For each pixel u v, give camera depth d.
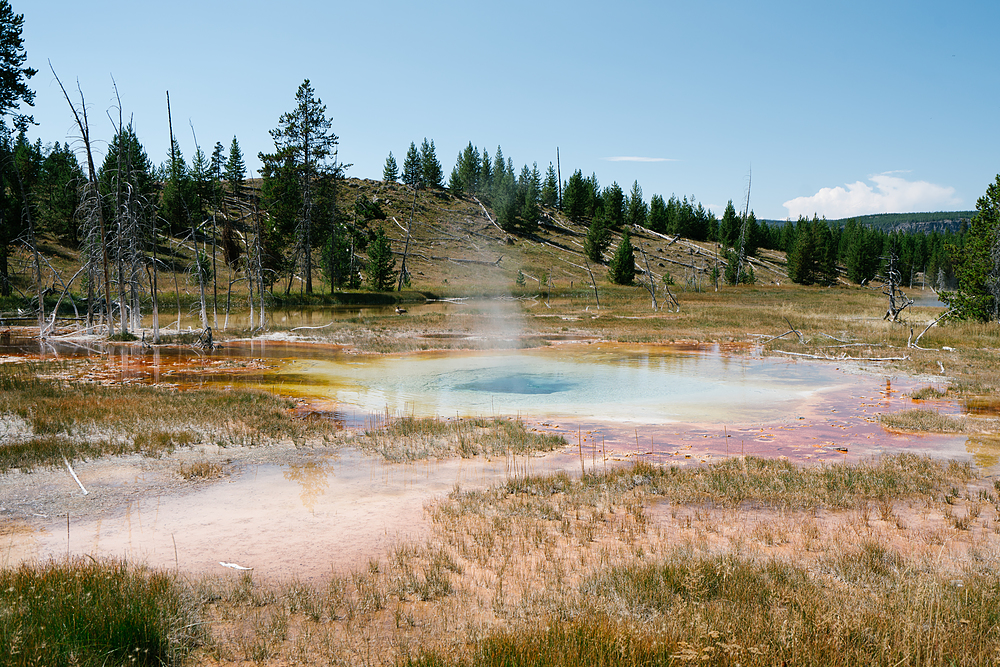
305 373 21.61
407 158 133.62
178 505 8.72
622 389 18.80
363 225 98.50
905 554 6.98
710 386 19.34
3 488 9.24
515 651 4.55
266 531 7.77
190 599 5.64
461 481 10.02
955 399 17.38
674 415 15.36
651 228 139.50
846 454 11.90
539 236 116.50
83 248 33.81
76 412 13.84
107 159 34.88
